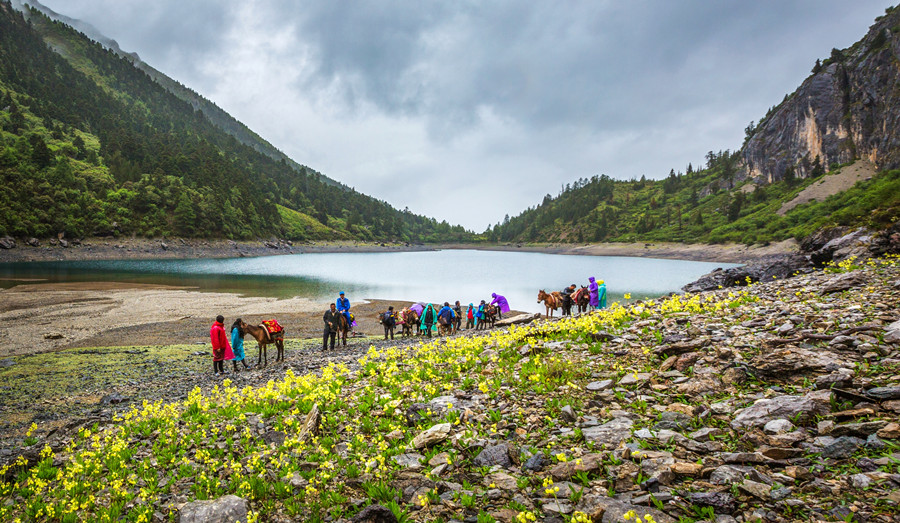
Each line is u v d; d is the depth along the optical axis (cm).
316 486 575
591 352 1016
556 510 439
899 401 516
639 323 1186
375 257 17850
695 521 388
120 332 2805
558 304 2802
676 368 816
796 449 473
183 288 5538
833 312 952
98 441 832
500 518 441
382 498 518
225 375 1697
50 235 10969
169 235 13925
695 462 493
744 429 550
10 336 2598
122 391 1512
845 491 394
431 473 555
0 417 1257
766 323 967
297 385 1115
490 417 721
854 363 660
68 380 1675
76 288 5038
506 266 11975
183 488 623
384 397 909
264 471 636
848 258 2192
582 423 648
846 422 509
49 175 13138
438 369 1129
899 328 742
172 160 19038
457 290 5925
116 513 553
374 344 2377
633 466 497
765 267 2958
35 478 702
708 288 3055
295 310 3988
